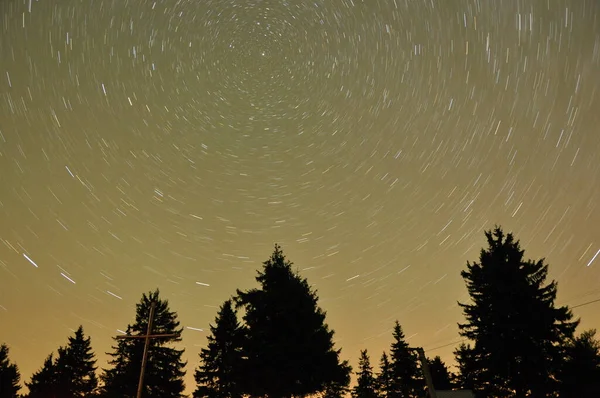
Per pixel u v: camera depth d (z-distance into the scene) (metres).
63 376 29.00
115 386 24.61
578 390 17.70
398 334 35.59
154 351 26.11
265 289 21.00
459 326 20.34
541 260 20.33
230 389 24.16
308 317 19.81
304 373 18.36
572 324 18.66
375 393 36.91
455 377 23.25
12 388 33.53
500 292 19.48
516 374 18.06
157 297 28.31
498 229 21.83
